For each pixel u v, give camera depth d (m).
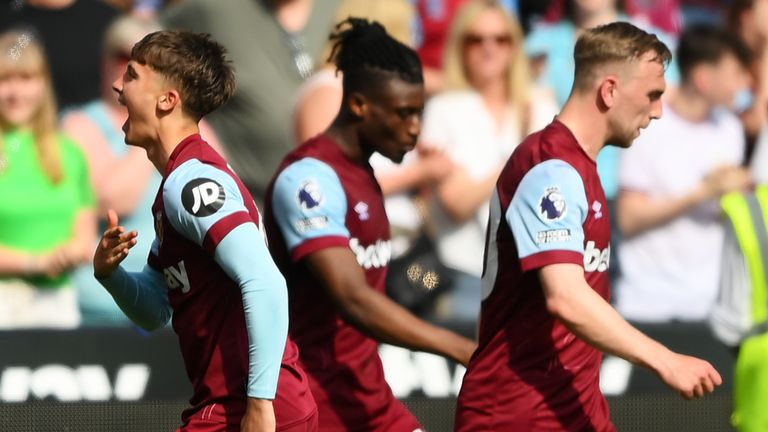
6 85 21.03
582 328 13.95
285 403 13.45
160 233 13.20
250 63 22.31
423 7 24.08
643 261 23.34
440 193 22.44
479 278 22.23
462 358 15.73
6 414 19.98
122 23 22.55
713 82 23.72
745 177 23.77
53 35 22.33
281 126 22.27
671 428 21.22
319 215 16.44
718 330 18.89
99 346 20.23
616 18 25.05
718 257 23.44
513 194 14.61
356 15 22.89
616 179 23.56
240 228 12.69
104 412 20.19
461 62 23.17
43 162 21.16
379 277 17.20
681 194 23.41
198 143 13.27
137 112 13.25
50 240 21.06
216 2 22.48
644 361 13.71
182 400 20.36
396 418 17.11
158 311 14.30
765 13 24.97
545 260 14.19
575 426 14.79
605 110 14.78
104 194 21.78
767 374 18.45
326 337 16.59
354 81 16.81
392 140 16.86
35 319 20.89
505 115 23.19
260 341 12.60
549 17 24.91
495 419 14.84
